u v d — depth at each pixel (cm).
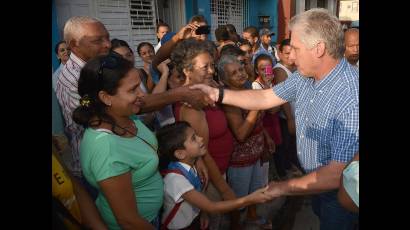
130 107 133
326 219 187
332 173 154
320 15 156
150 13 641
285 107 338
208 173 197
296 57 164
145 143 143
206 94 194
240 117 221
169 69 254
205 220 191
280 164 369
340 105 151
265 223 272
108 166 122
